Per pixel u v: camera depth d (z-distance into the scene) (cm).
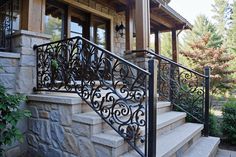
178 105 432
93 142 238
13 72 321
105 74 262
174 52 738
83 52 276
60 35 470
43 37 349
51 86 313
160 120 324
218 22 2283
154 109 222
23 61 326
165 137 302
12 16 346
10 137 243
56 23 462
